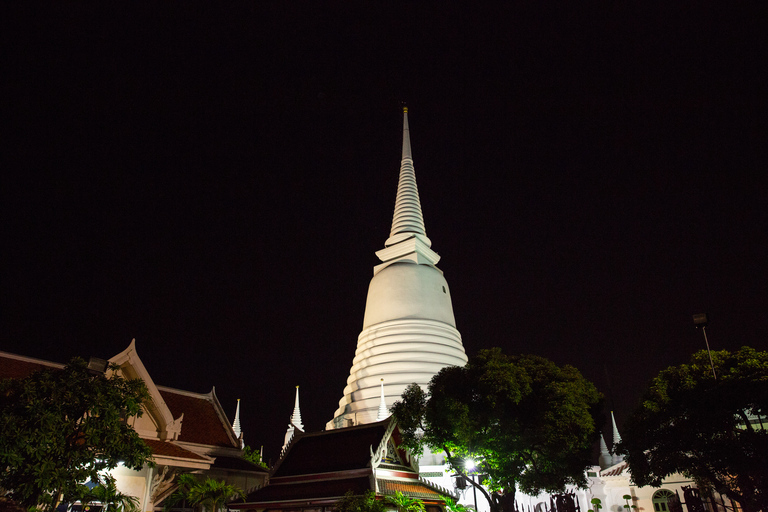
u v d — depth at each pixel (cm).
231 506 3194
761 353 2752
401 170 7344
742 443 2492
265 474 4081
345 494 2747
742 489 2605
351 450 3169
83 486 1605
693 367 2817
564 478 3097
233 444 4181
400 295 5906
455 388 3098
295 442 3547
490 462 2959
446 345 5659
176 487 3291
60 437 1555
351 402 5447
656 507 4359
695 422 2598
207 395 4425
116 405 1733
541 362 3278
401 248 6469
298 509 2969
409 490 3092
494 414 2895
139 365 3494
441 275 6319
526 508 4462
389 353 5512
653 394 2789
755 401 2466
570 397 2956
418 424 3159
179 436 3816
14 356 3269
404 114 7956
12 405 1531
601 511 4812
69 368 1708
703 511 3862
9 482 1486
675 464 2680
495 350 3303
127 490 3083
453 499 3241
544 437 2862
